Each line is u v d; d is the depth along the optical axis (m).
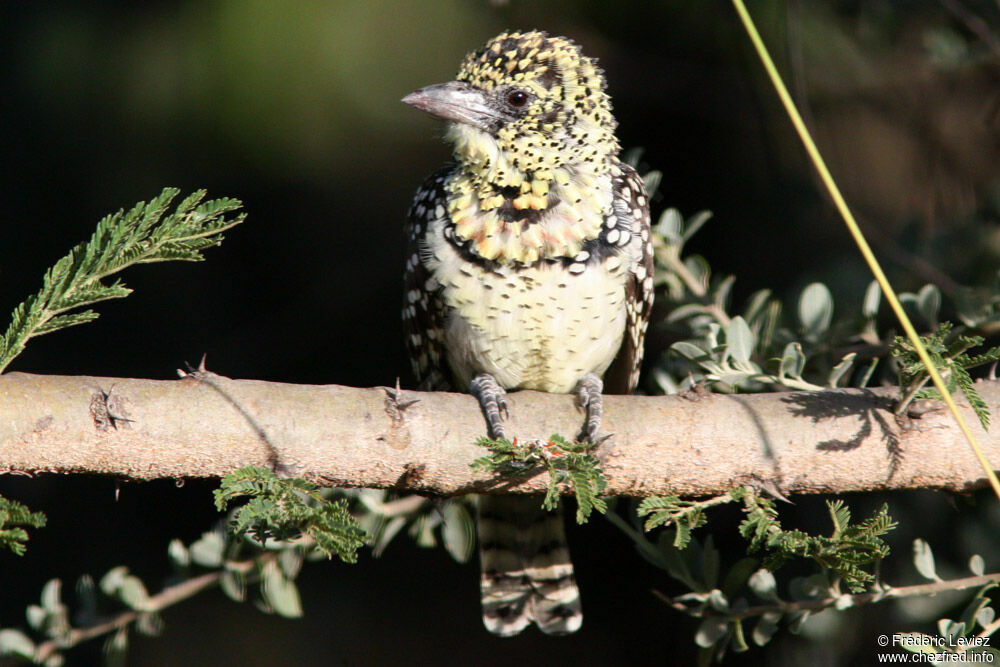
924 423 6.06
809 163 9.28
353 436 5.87
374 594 13.52
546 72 7.50
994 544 8.41
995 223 8.88
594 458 5.60
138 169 11.55
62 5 11.66
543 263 7.43
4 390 5.41
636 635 12.29
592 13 11.53
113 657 8.02
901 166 10.38
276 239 13.13
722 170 11.72
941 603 8.30
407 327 8.49
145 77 11.29
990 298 7.97
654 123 11.88
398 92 11.28
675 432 6.14
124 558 12.66
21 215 12.20
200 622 12.98
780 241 11.23
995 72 9.61
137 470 5.65
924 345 5.43
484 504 8.59
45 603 7.89
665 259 8.59
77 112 11.57
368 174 12.18
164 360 13.16
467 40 11.37
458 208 7.48
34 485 12.70
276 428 5.76
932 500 8.95
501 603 8.55
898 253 9.05
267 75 11.03
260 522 5.36
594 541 12.67
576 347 7.64
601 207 7.51
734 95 11.38
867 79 10.18
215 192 11.93
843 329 8.08
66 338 13.04
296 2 10.99
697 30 11.20
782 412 6.16
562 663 12.59
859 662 9.23
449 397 6.20
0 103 11.73
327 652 13.00
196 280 13.42
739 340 7.29
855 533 5.34
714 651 8.27
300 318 13.25
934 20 9.57
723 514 10.77
